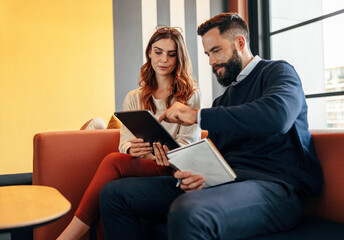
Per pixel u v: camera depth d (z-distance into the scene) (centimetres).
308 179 133
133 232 137
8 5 405
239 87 153
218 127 117
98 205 159
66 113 427
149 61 196
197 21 491
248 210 110
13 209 96
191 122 124
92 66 437
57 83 423
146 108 189
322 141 142
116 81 447
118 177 162
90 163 188
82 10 433
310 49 443
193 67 486
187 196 107
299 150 135
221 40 151
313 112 448
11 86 406
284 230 120
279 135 136
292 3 456
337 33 414
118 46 448
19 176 320
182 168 124
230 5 504
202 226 98
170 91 193
